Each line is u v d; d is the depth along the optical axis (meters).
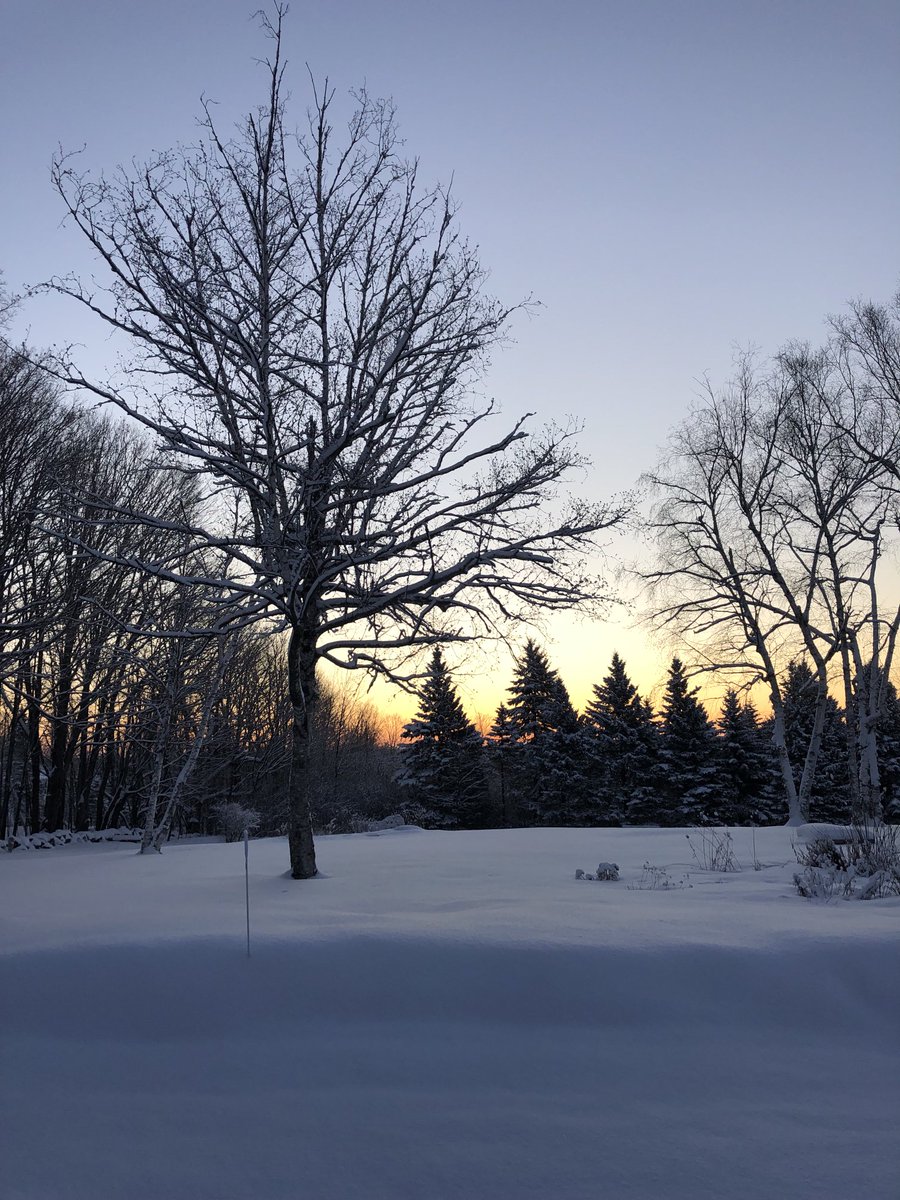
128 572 27.22
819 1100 5.11
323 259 13.69
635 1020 6.15
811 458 28.83
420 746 63.25
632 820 61.12
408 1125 4.93
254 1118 5.07
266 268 13.55
